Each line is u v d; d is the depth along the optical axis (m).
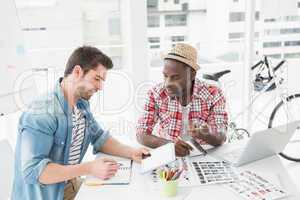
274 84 2.89
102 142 1.54
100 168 1.25
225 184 1.17
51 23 2.61
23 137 1.27
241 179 1.20
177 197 1.09
